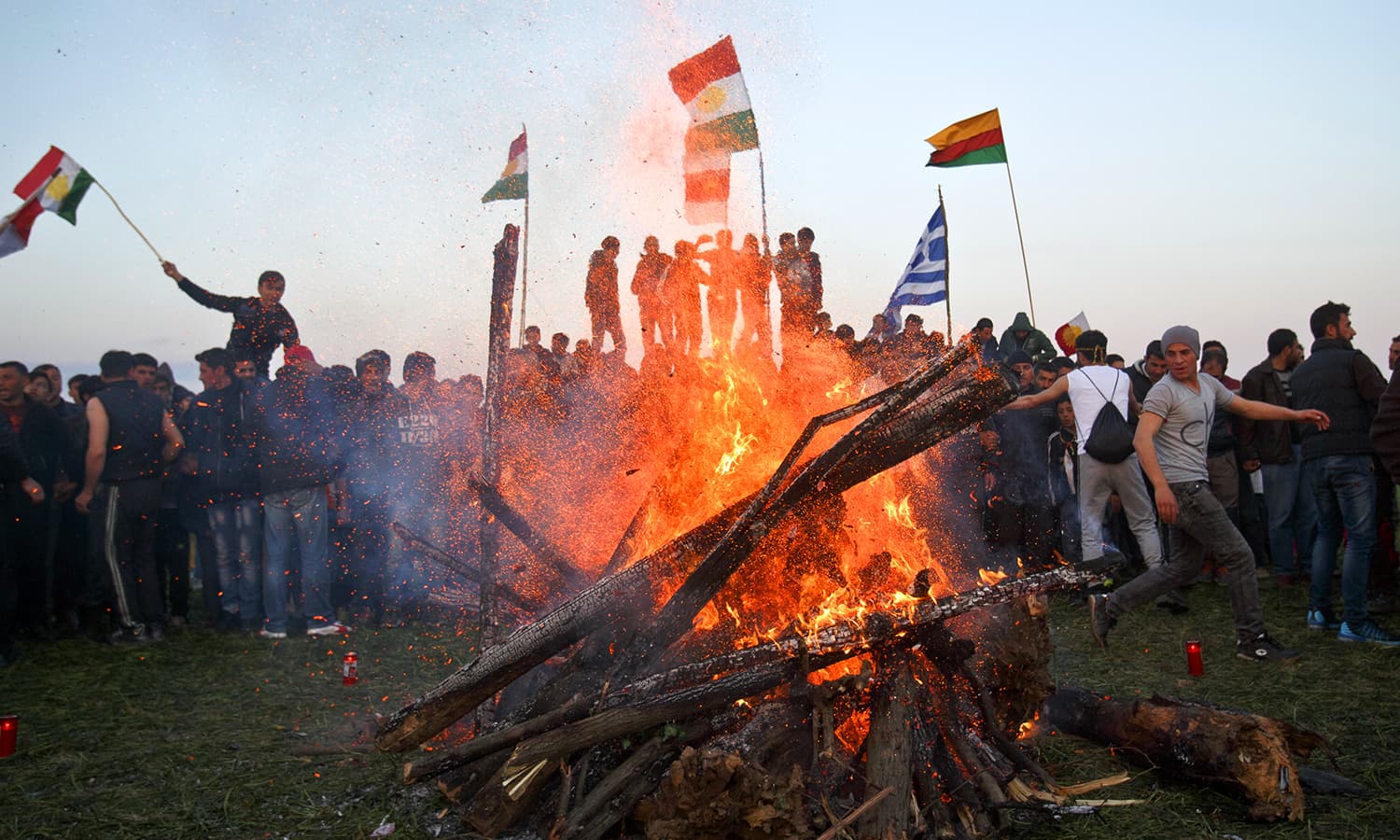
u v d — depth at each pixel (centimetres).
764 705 374
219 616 837
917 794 359
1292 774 369
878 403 397
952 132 994
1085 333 850
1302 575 899
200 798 412
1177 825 370
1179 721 404
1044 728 469
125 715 548
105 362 785
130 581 779
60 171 880
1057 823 373
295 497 795
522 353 916
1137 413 852
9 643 700
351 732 511
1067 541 886
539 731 369
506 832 364
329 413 823
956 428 406
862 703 374
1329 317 680
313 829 379
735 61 866
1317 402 660
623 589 396
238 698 586
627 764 361
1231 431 902
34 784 433
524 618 522
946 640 377
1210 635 691
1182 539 604
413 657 706
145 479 782
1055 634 722
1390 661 588
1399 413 549
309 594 811
